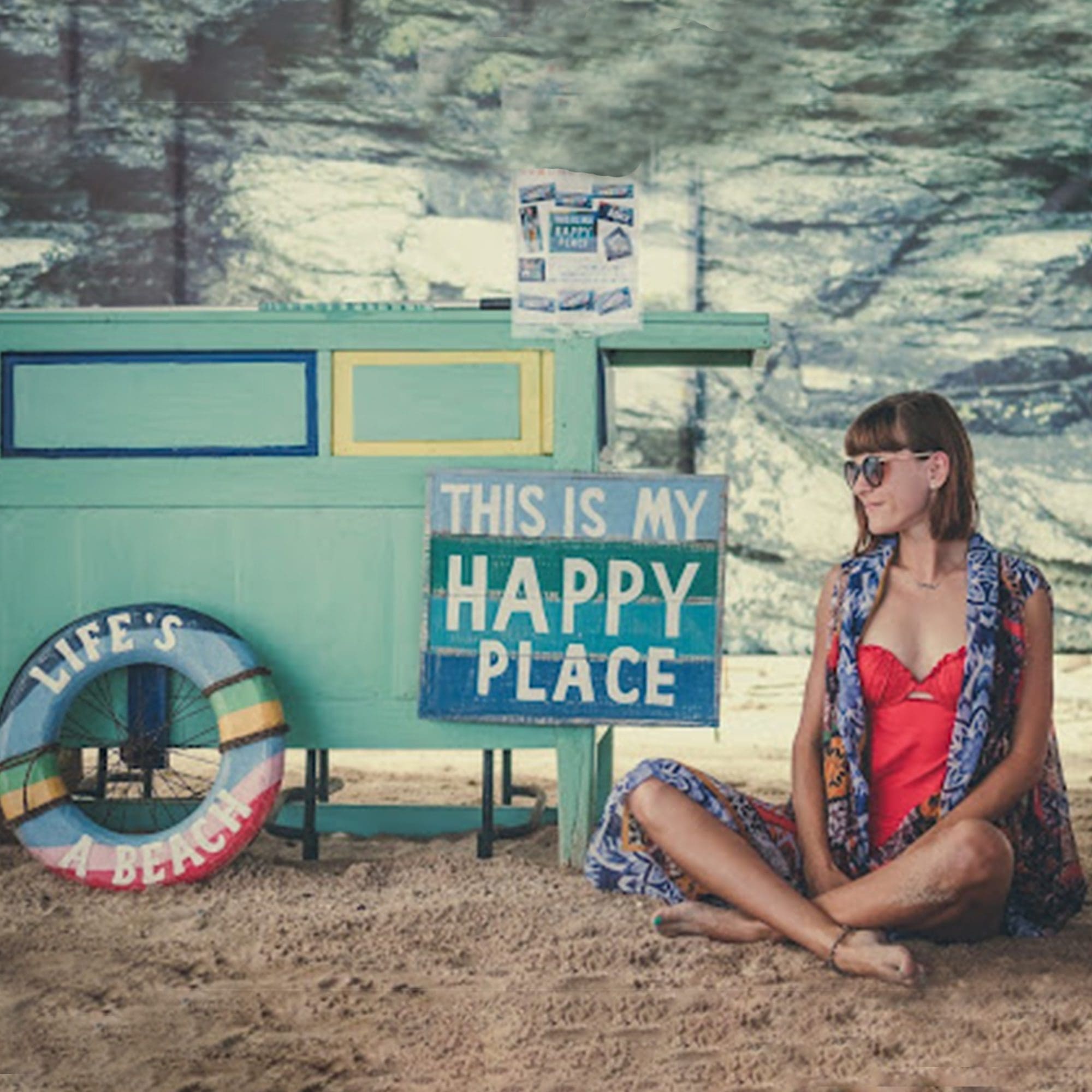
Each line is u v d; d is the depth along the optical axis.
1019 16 8.98
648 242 9.12
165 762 3.96
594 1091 2.50
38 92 8.98
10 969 3.10
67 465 3.86
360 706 3.86
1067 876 3.28
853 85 9.08
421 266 9.18
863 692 3.22
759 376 9.02
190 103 9.09
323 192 9.16
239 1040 2.73
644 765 3.34
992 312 9.04
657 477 3.77
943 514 3.22
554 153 9.17
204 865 3.63
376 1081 2.54
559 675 3.77
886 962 2.91
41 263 8.98
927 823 3.15
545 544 3.78
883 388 9.02
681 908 3.20
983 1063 2.60
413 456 3.83
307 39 9.12
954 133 9.05
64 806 3.69
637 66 9.14
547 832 4.23
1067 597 8.83
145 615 3.75
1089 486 8.88
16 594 3.88
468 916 3.37
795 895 3.11
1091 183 9.02
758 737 6.38
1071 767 5.71
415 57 9.17
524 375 3.81
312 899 3.56
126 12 9.00
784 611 8.83
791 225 9.11
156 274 9.08
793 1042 2.69
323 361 3.82
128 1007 2.90
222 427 3.85
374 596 3.85
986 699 3.13
